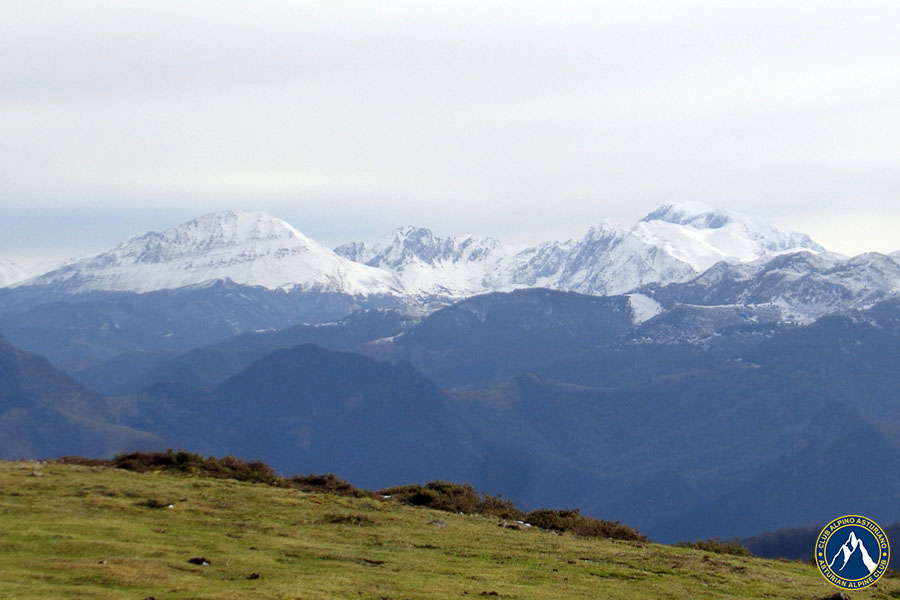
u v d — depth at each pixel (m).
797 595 47.19
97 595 39.12
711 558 57.19
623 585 46.72
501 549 53.72
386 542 53.44
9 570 42.19
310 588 41.69
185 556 46.97
